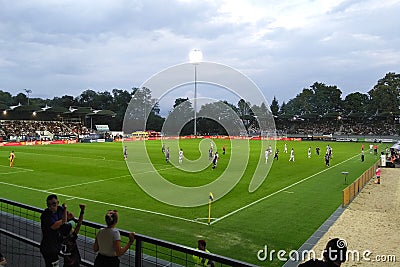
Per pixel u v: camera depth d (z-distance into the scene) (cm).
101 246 567
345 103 14575
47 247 646
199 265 750
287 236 1433
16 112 9250
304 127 12394
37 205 1925
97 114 10288
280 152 5819
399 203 2100
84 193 2250
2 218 1096
